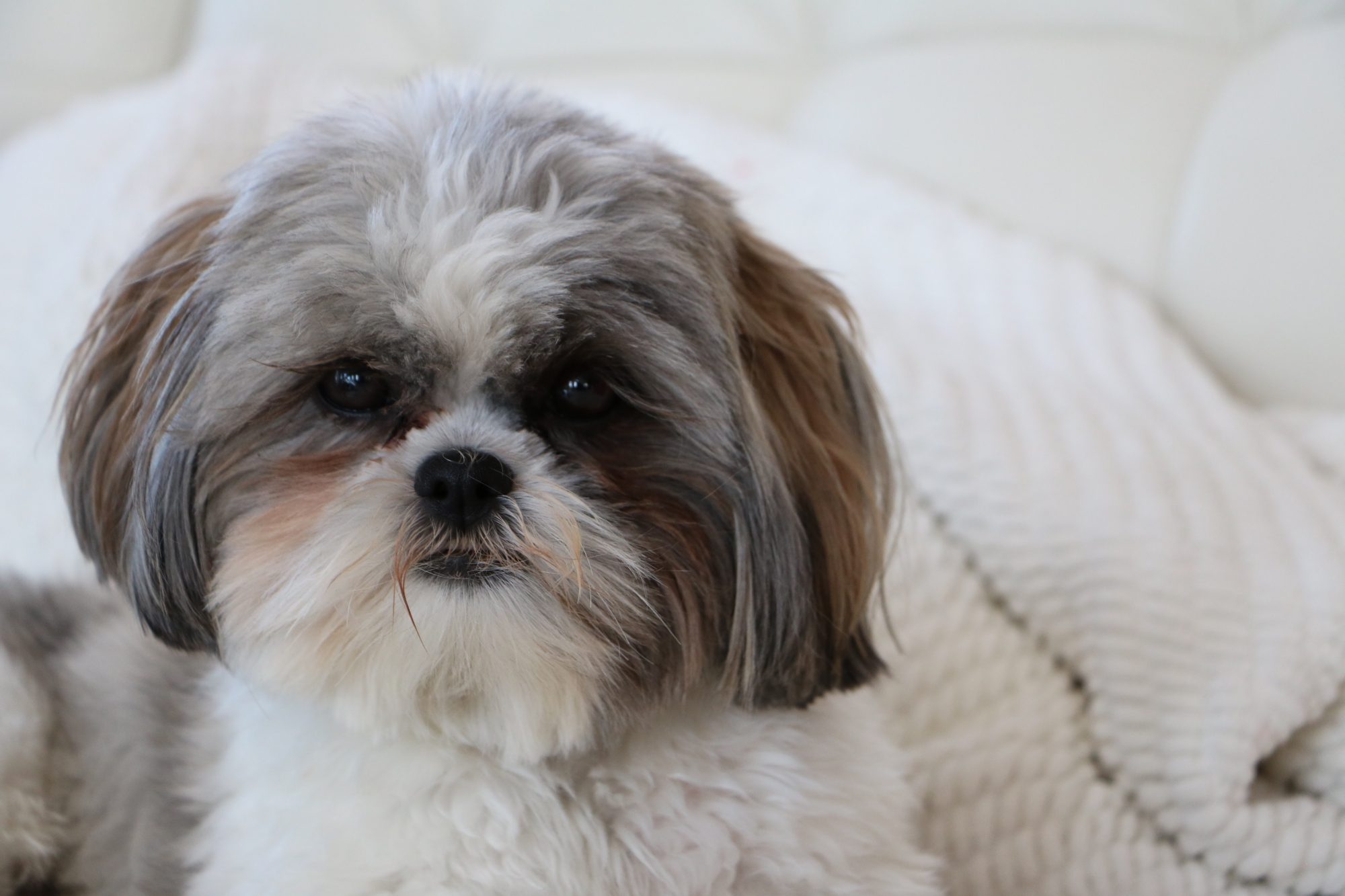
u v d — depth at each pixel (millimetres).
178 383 546
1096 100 826
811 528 575
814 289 609
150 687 629
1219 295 769
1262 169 763
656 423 536
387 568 521
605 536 521
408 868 546
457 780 554
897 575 673
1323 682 618
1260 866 608
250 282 530
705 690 565
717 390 537
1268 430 720
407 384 530
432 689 541
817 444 577
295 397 532
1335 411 739
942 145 863
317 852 547
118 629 668
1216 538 646
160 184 793
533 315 514
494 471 517
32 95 1118
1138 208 799
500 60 1052
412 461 521
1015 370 735
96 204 793
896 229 801
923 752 648
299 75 898
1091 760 651
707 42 1008
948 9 914
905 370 716
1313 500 665
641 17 1022
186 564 554
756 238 597
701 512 543
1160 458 680
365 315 517
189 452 545
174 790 592
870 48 955
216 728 595
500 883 545
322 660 533
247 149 810
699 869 554
